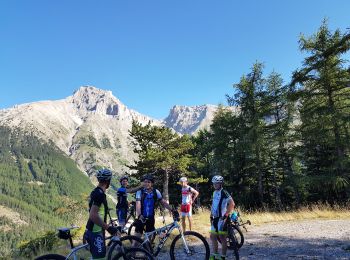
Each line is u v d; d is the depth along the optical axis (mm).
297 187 27828
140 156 34844
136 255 6055
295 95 23109
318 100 23125
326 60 21906
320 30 22922
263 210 27750
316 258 7965
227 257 8461
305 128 24750
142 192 7805
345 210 18328
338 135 21859
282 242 10250
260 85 29766
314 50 23094
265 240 10773
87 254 8070
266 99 28688
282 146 27984
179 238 7328
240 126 30078
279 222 15531
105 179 5266
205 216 17906
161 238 7379
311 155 28719
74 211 28578
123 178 10320
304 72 22625
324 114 21562
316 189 29500
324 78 21953
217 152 32188
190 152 43656
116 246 6047
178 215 7477
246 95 29859
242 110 29641
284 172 29766
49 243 12789
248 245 10055
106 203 5297
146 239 7055
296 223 14766
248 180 32969
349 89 22156
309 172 29906
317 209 18578
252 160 29406
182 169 36031
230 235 7629
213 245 7387
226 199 7418
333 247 9102
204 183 40719
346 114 21297
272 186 32719
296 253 8625
